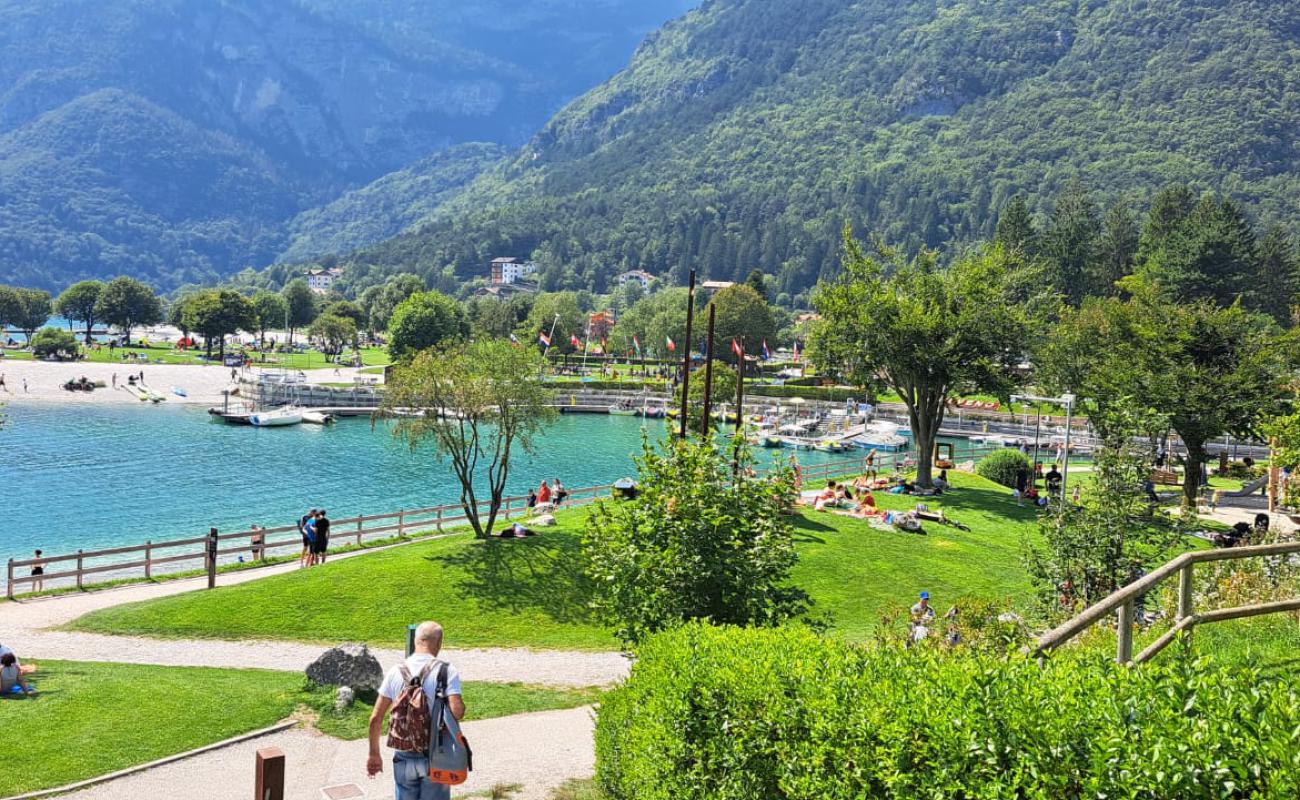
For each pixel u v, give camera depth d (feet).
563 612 97.25
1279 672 31.53
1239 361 158.10
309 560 118.01
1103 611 24.67
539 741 57.00
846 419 352.28
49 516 173.58
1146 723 17.25
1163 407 155.63
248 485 209.26
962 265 170.19
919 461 171.94
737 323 494.59
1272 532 96.37
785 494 56.95
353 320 653.71
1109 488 74.18
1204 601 56.29
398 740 28.86
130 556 145.28
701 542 53.47
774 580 55.83
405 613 95.09
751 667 26.58
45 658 80.48
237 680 72.18
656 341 513.45
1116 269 437.99
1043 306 180.24
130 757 53.01
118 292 591.78
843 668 24.31
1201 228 372.99
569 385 407.64
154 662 80.02
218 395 386.32
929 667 22.35
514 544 112.37
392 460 247.50
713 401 249.34
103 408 344.69
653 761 29.68
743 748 25.40
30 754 53.16
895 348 164.25
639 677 33.37
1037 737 17.70
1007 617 67.77
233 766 51.98
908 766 19.83
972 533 136.77
